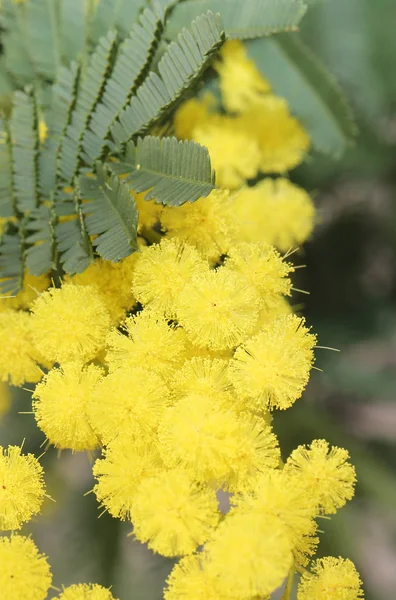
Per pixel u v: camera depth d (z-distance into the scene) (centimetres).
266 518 13
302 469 14
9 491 14
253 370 14
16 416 18
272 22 15
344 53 18
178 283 14
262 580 13
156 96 14
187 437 13
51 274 15
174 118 15
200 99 16
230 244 15
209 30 14
